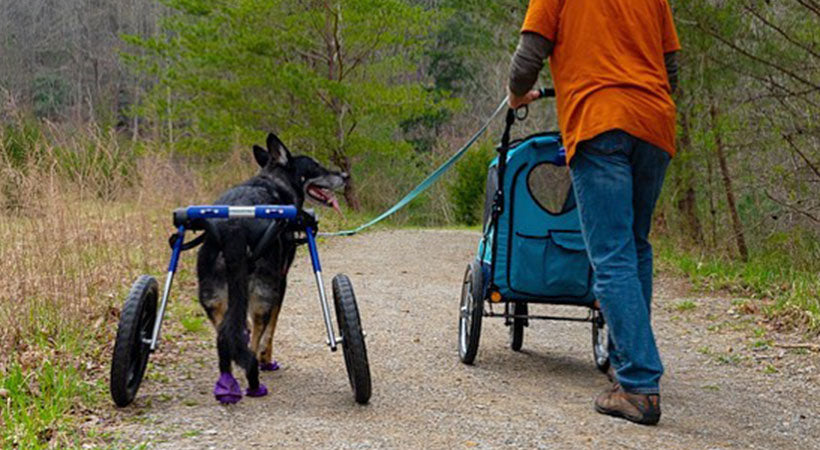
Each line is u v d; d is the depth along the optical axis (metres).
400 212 29.91
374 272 10.70
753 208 12.28
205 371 5.05
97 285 6.86
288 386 4.76
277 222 4.32
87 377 4.73
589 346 6.36
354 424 3.98
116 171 8.64
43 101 43.47
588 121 4.06
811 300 7.21
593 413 4.25
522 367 5.50
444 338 6.45
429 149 36.47
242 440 3.67
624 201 4.07
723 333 6.74
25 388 4.38
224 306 4.32
